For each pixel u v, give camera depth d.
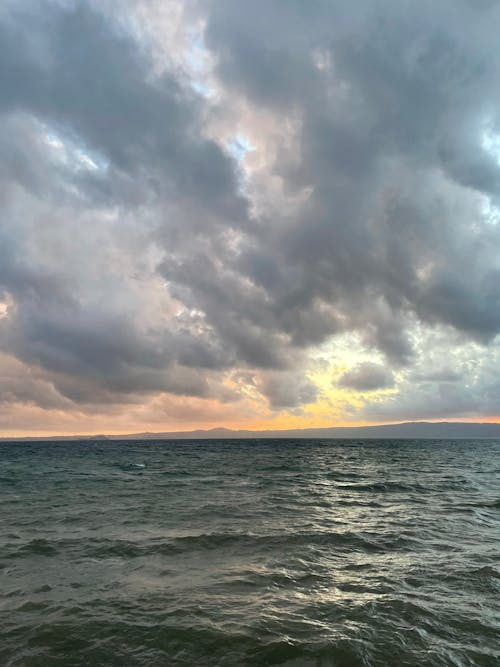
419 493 25.66
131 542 12.95
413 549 12.30
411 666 5.93
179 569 10.41
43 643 6.65
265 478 34.91
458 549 12.33
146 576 9.92
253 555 11.62
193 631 7.01
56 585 9.34
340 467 48.44
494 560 11.17
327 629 7.07
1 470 44.31
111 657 6.23
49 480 33.22
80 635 6.91
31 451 104.50
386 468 47.22
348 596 8.59
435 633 6.95
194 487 28.31
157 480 33.19
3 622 7.43
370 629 7.07
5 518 17.09
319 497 23.56
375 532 14.47
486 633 6.96
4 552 11.90
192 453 88.25
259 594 8.73
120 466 49.91
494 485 30.25
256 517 17.22
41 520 16.62
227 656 6.23
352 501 22.14
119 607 8.05
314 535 13.90
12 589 9.10
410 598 8.48
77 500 22.23
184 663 6.05
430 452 93.00
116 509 19.22
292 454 82.94
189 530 14.67
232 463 55.28
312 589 9.01
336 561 11.08
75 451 103.62
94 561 11.07
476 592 8.83
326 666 5.96
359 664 5.98
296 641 6.64
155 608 8.02
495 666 5.95
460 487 28.83
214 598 8.49
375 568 10.48
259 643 6.58
